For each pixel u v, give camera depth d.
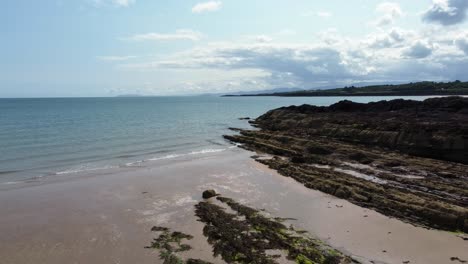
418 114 43.75
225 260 13.32
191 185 23.42
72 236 15.41
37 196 20.72
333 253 13.98
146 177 25.38
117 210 18.56
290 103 159.25
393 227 16.84
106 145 39.16
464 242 15.45
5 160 30.52
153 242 14.83
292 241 14.84
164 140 44.19
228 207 19.00
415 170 26.25
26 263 13.16
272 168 28.41
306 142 35.72
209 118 79.56
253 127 57.62
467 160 28.06
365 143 35.62
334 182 22.83
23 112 92.75
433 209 17.70
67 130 50.97
